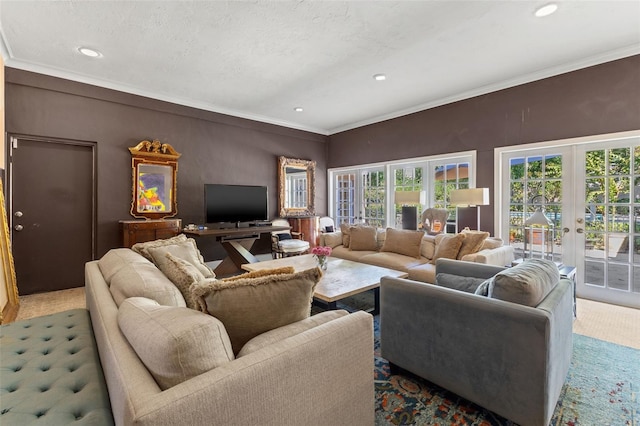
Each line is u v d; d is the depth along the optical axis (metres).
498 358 1.46
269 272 1.27
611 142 3.25
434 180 4.80
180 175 4.57
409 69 3.49
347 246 4.59
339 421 1.11
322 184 6.43
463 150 4.31
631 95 3.02
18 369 1.24
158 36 2.79
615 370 1.98
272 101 4.60
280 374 0.92
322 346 1.05
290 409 0.95
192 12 2.43
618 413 1.59
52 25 2.61
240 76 3.68
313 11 2.42
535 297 1.48
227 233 4.35
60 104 3.62
